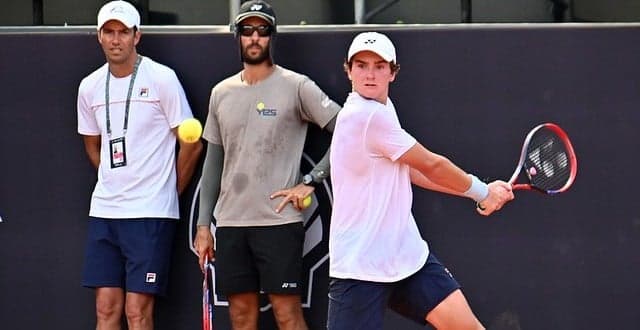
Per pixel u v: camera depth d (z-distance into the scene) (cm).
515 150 1878
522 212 1881
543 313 1886
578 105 1873
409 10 2464
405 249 1500
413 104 1878
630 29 1864
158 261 1834
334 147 1504
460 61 1870
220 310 1891
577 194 1878
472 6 2470
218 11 2470
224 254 1805
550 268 1884
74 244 1908
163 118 1852
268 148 1789
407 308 1540
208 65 1897
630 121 1873
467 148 1878
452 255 1889
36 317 1914
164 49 1898
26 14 2462
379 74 1482
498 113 1875
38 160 1906
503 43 1869
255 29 1772
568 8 2461
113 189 1839
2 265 1911
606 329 1883
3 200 1908
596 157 1878
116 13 1803
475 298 1889
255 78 1803
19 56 1897
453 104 1877
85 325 1914
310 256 1873
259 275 1817
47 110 1902
